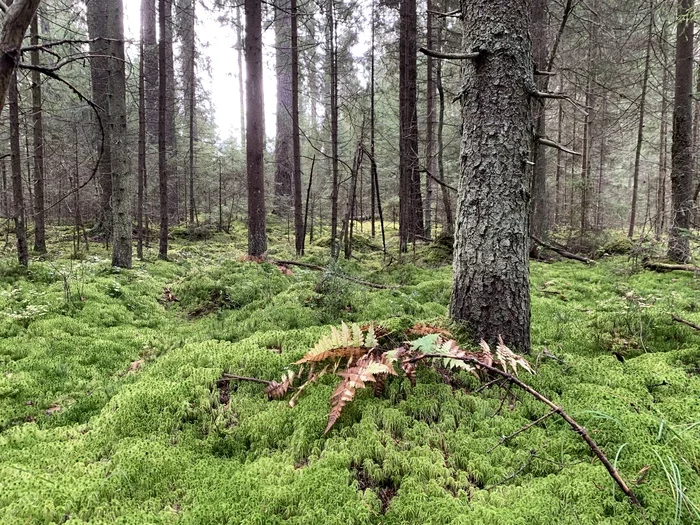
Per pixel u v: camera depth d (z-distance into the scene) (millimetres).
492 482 2090
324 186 21781
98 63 12258
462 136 3674
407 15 12656
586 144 16578
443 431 2465
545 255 11000
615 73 12109
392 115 21844
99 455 2396
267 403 2846
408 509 1868
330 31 13336
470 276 3533
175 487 2139
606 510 1865
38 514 1866
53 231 15008
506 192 3404
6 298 5461
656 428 2383
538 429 2473
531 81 3480
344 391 2498
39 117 10414
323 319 5047
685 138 9617
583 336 4164
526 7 3482
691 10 7945
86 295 5879
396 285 7160
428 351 2662
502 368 3131
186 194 20109
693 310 5012
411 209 13828
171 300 6883
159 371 3387
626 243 11883
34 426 2779
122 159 8836
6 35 2748
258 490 2029
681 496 1830
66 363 3947
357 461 2195
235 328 4980
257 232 9734
